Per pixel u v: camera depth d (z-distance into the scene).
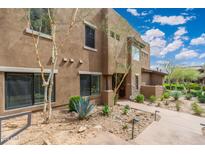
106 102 12.83
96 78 13.28
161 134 6.43
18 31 7.23
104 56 13.73
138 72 18.84
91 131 5.91
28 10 7.20
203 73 49.22
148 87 18.75
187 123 8.73
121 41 15.27
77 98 9.08
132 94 16.73
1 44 6.60
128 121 7.91
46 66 8.70
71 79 10.49
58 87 9.50
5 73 6.80
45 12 8.32
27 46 7.64
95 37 12.86
